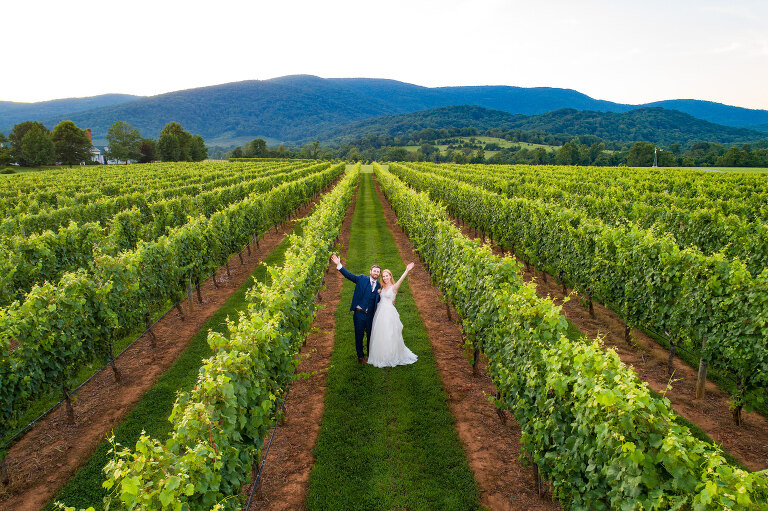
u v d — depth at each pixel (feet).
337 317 37.76
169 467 11.76
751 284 22.04
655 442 11.52
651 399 12.40
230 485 15.08
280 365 21.20
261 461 20.22
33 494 19.04
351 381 27.30
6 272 33.45
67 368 23.70
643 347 32.48
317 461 20.58
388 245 64.80
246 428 16.90
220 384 14.55
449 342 32.81
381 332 28.40
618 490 12.06
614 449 12.44
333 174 185.47
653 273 28.58
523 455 19.21
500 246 58.85
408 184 154.61
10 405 20.29
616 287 33.22
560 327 18.20
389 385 26.78
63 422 24.14
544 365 17.08
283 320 22.24
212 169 207.21
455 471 19.77
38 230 57.00
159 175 167.02
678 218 49.32
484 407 24.59
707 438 22.00
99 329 25.98
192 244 39.60
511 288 23.88
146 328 33.88
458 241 33.86
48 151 297.74
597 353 14.74
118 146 382.22
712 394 26.22
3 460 19.54
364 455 20.89
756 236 37.11
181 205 66.64
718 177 116.16
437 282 43.55
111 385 27.84
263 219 61.87
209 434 13.65
